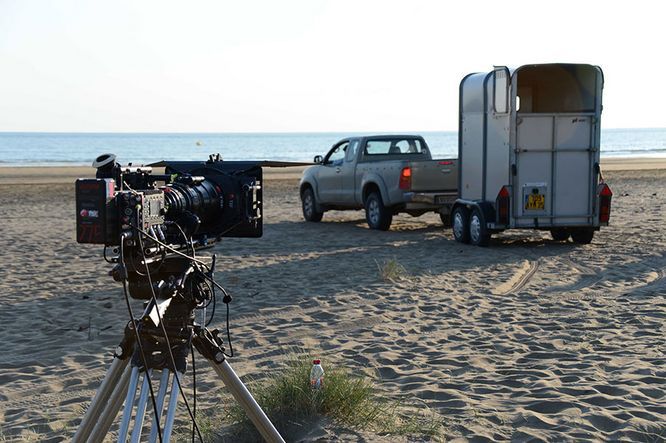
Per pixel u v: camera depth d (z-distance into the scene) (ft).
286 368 20.11
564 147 43.32
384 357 21.63
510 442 15.16
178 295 10.93
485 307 28.32
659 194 84.79
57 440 15.87
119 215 9.70
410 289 31.71
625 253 41.06
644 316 26.30
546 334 24.18
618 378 19.21
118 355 11.12
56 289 32.55
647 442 15.11
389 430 15.66
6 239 49.24
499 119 43.29
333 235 51.19
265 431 11.53
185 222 11.27
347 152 57.52
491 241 47.34
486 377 19.57
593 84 43.68
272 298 30.14
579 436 15.34
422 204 51.16
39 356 22.48
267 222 60.95
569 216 43.65
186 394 18.52
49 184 110.42
